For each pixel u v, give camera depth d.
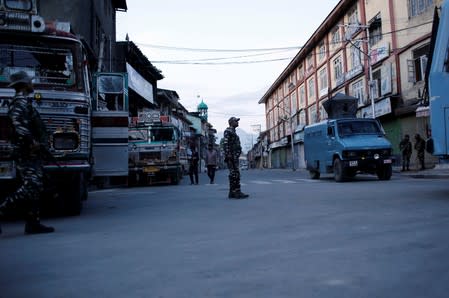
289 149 56.53
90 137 7.57
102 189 16.58
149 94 34.34
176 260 4.10
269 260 3.99
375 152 14.73
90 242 5.10
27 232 5.82
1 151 6.58
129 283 3.40
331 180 16.55
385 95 27.36
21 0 7.13
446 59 7.85
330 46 38.72
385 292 3.02
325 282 3.28
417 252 4.08
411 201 7.91
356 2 32.22
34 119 5.75
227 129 10.21
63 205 7.58
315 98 43.81
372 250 4.23
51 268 3.93
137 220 6.91
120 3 30.11
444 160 8.08
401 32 25.62
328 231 5.29
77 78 7.34
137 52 31.48
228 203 9.03
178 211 7.95
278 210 7.46
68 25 7.57
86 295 3.14
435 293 2.97
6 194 7.45
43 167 6.09
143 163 18.56
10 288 3.35
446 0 8.02
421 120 23.52
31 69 7.11
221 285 3.28
